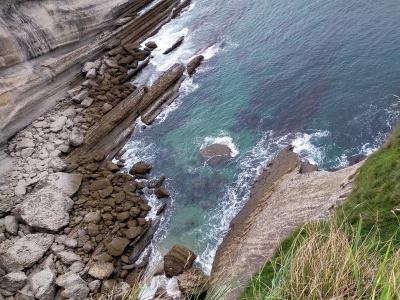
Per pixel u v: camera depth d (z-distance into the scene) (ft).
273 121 95.55
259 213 74.38
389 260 20.71
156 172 93.04
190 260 69.72
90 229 79.97
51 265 74.18
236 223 75.97
